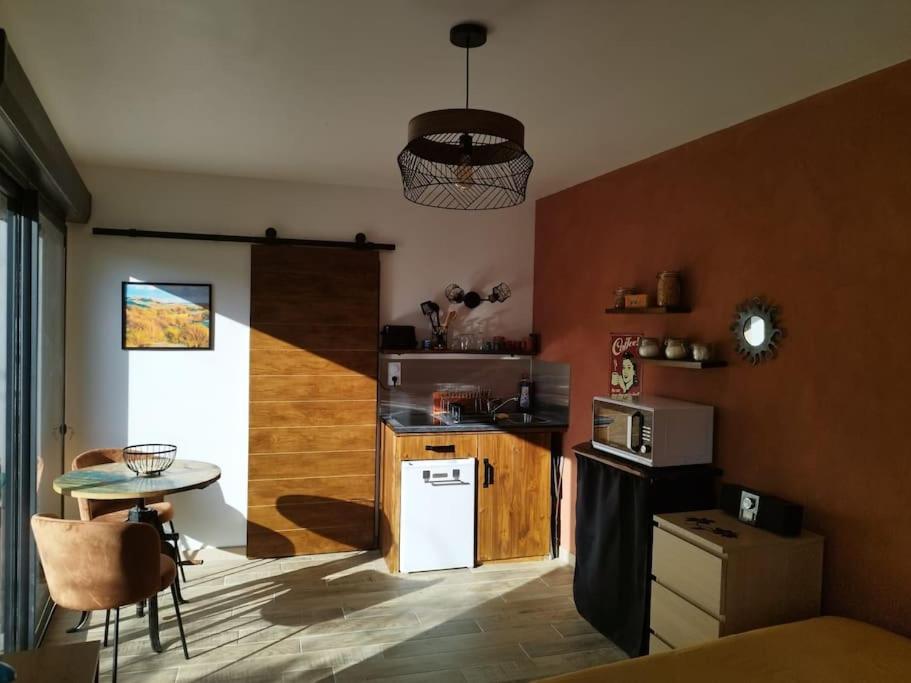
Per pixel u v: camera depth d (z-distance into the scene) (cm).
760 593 247
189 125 325
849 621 234
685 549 265
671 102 276
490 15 201
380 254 469
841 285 249
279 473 445
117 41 225
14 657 180
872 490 236
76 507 409
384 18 204
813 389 260
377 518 469
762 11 195
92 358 416
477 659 310
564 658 312
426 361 476
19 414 298
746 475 293
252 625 341
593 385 416
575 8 195
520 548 441
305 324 448
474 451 427
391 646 321
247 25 211
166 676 289
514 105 282
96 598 263
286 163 401
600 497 338
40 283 322
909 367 224
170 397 430
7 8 200
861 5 190
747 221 295
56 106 296
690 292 331
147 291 425
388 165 402
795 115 271
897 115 229
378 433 464
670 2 190
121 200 420
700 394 323
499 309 495
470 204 485
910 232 224
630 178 382
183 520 436
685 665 206
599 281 412
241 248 441
